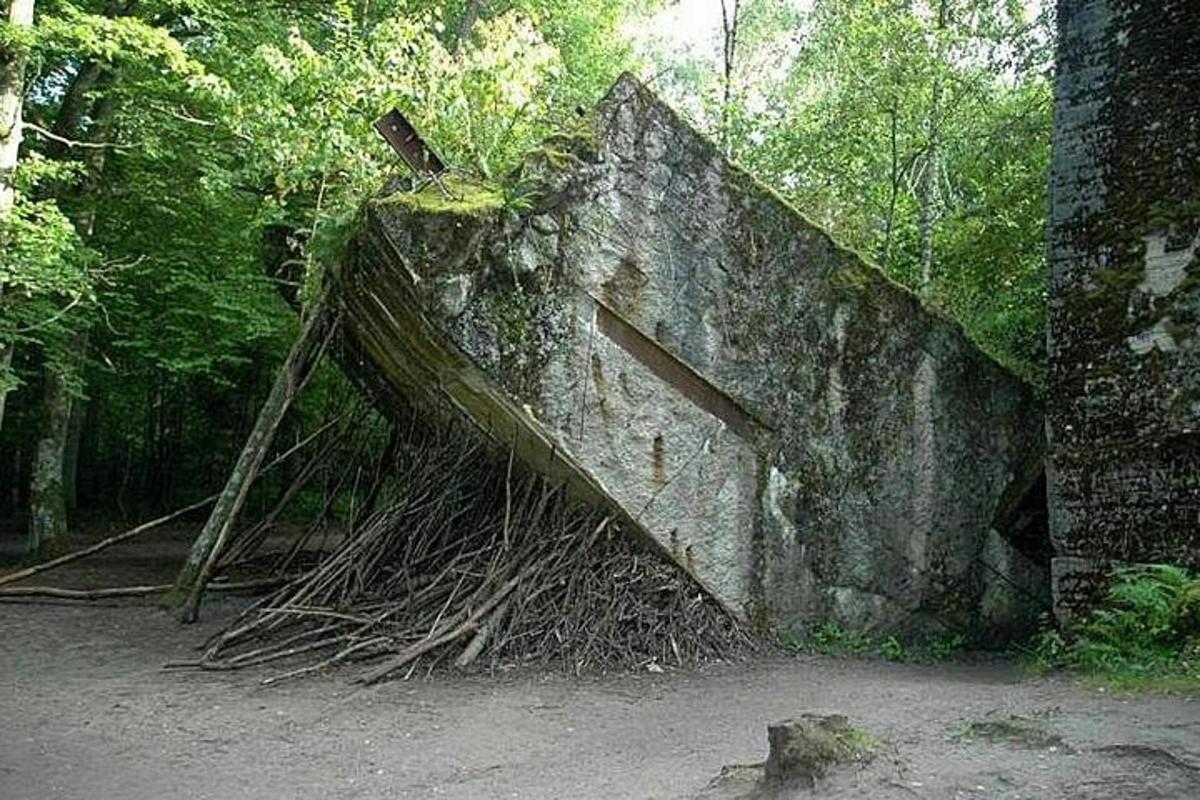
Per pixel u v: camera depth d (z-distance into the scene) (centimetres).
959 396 1034
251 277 1620
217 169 1423
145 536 2134
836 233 1444
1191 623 766
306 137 1209
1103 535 873
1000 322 1252
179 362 1675
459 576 941
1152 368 859
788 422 966
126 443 2677
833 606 980
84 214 1566
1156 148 873
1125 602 823
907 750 509
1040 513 1051
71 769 593
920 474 1012
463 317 852
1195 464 831
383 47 1206
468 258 853
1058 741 515
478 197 888
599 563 933
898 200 1579
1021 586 1045
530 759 617
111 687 800
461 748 644
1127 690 678
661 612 920
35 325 1355
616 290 900
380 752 635
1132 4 891
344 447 1280
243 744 651
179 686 804
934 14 1515
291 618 938
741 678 846
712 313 938
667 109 932
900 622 1002
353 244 905
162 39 1170
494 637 880
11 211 1152
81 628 1053
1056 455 905
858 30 1459
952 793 441
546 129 1195
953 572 1020
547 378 874
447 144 1150
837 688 791
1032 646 1003
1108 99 902
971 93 1548
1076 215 913
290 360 1095
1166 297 857
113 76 1552
